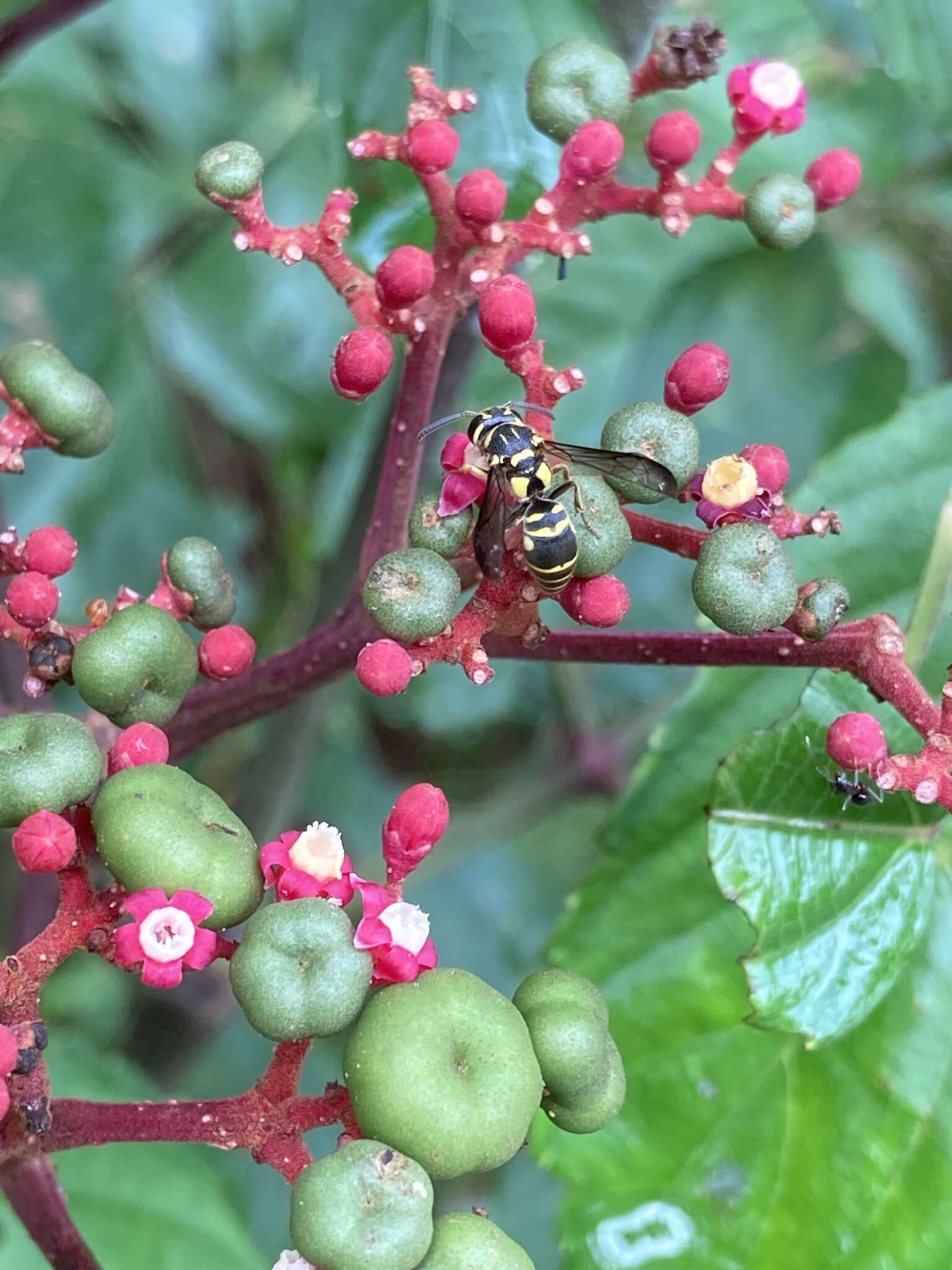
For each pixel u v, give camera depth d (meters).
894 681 0.08
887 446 0.11
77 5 0.11
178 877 0.07
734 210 0.09
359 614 0.09
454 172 0.11
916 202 0.16
